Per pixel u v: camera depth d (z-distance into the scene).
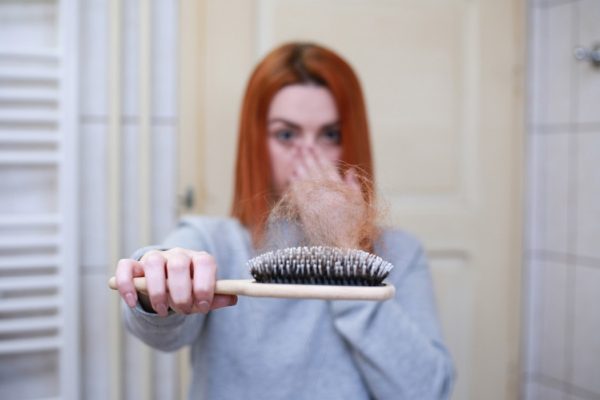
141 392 0.96
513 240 1.21
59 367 0.92
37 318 0.91
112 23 0.92
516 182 1.21
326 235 0.46
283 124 0.72
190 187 1.00
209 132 1.02
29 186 0.93
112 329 0.94
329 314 0.67
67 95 0.90
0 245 0.88
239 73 1.04
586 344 1.12
